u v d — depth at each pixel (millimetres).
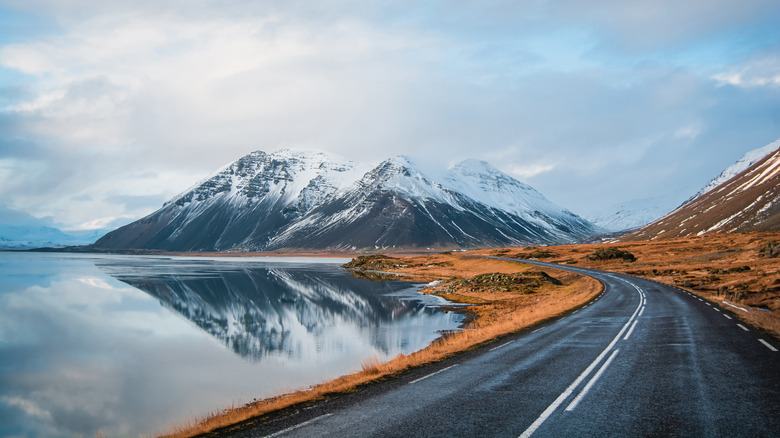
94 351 35719
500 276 71000
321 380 24656
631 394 11258
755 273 56250
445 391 12461
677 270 73000
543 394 11586
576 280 65625
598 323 25000
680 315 26531
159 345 37906
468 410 10547
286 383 24641
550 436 8680
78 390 25422
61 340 40312
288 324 48188
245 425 10875
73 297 72625
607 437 8547
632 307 32156
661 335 19984
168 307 62344
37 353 35156
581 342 19203
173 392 24609
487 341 21031
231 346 37031
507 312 43094
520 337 21500
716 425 8961
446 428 9375
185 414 20641
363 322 46969
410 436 9000
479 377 13891
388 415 10531
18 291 80375
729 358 14773
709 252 100250
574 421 9484
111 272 133250
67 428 19891
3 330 45062
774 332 19562
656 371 13500
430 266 131000
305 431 9789
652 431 8781
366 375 16297
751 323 22391
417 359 17938
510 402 11016
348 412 11055
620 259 102562
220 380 26656
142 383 26672
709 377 12523
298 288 88125
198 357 33375
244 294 78375
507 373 14203
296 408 12008
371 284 95688
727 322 22953
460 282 75125
